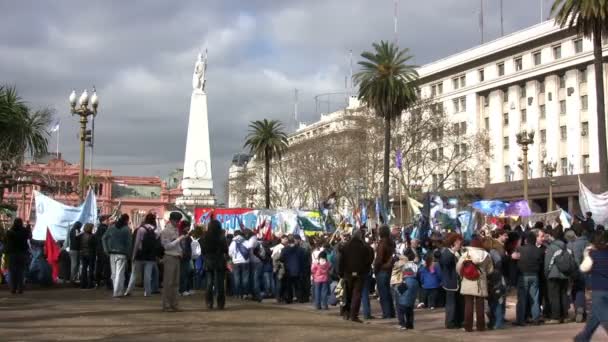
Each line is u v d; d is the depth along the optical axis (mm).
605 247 10906
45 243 26469
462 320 15852
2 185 28078
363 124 75938
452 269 15656
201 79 82188
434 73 92375
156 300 19641
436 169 86688
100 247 23469
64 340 12180
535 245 16203
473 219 30047
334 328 14570
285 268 21609
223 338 12734
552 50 75188
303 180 93938
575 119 72375
